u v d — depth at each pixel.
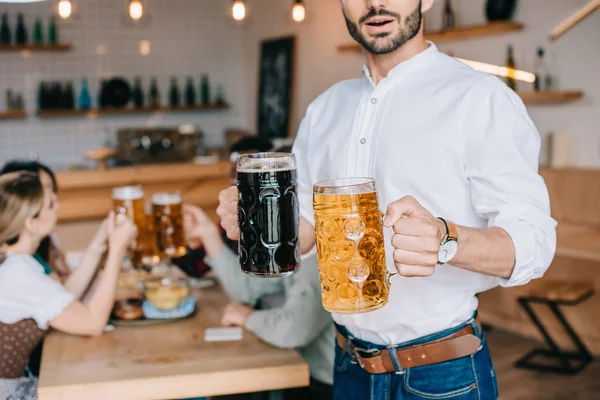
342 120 1.69
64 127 7.30
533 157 1.45
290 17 6.76
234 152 3.04
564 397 3.62
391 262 1.53
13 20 6.98
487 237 1.23
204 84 7.74
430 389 1.51
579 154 4.37
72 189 4.89
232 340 2.16
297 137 1.86
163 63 7.62
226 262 2.62
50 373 1.91
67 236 4.93
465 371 1.50
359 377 1.60
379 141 1.55
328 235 1.11
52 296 2.18
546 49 4.43
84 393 1.82
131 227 2.30
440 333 1.51
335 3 5.98
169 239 2.32
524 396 3.65
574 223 4.35
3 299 2.13
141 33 7.49
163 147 6.52
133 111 7.38
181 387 1.87
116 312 2.38
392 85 1.56
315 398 2.27
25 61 7.10
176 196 2.32
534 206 1.36
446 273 1.49
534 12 4.46
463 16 4.93
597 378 3.88
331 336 2.27
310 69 6.50
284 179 1.17
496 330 4.75
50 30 7.08
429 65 1.54
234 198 1.47
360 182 1.16
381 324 1.55
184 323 2.35
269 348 2.08
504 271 1.27
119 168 5.05
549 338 4.10
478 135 1.42
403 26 1.43
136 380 1.85
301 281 2.08
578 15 4.19
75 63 7.27
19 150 7.18
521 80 4.60
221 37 7.83
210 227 2.64
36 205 2.29
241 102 8.01
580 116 4.32
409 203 1.10
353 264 1.11
